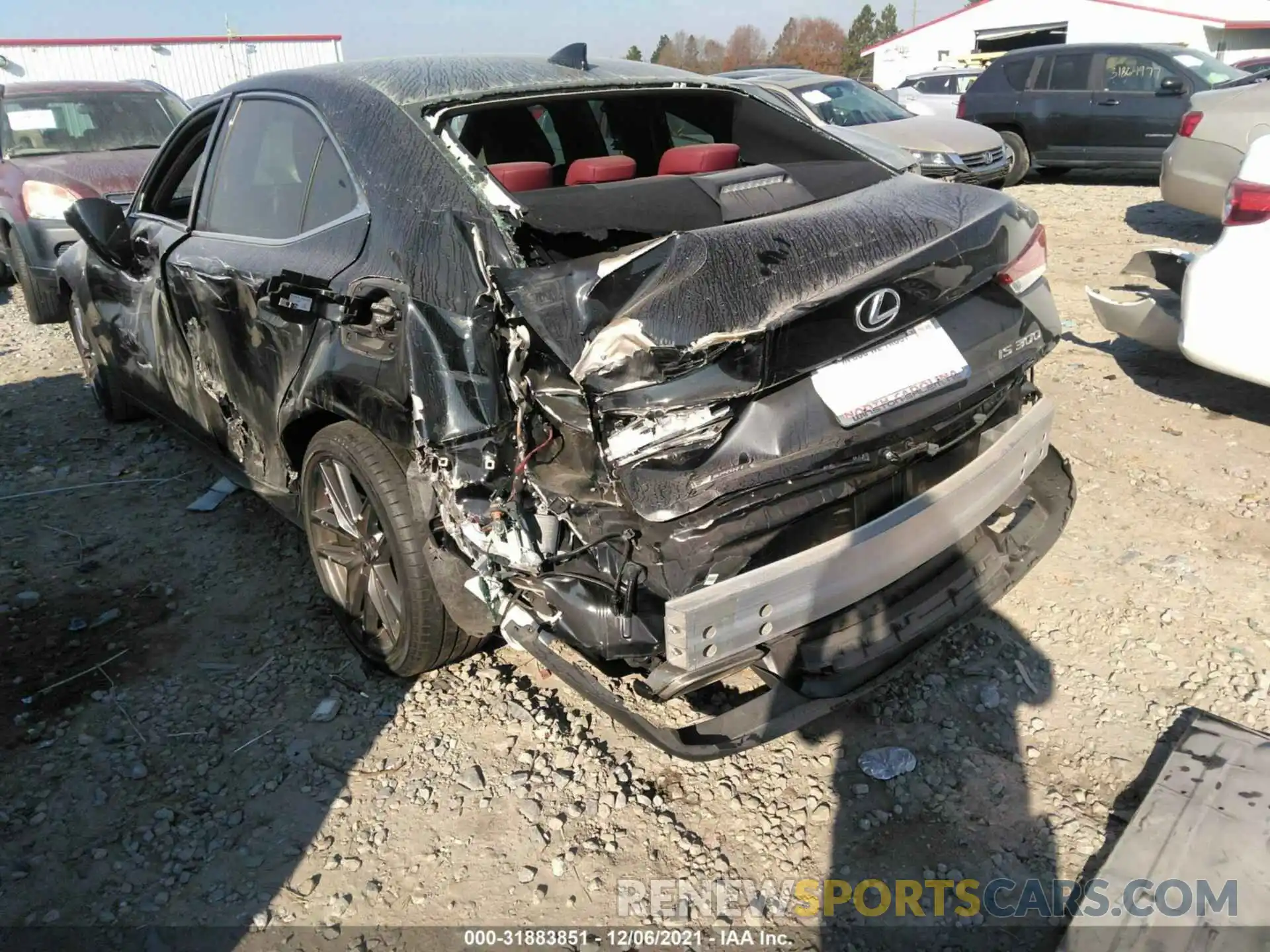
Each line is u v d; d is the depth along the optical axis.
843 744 2.52
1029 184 11.89
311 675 2.90
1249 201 3.64
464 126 3.02
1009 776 2.39
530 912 2.10
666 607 1.93
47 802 2.45
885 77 36.56
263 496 3.34
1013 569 2.68
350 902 2.15
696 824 2.30
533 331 1.98
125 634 3.14
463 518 2.18
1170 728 2.50
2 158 7.14
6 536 3.80
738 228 2.19
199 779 2.51
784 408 1.99
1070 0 31.25
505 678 2.83
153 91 8.02
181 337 3.50
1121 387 4.61
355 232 2.52
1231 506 3.51
